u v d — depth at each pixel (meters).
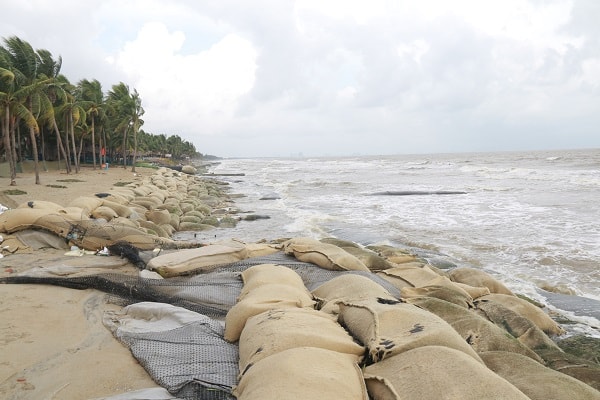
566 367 5.19
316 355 3.79
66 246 10.26
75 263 9.09
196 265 8.31
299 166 101.88
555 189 30.97
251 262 8.47
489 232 16.70
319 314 5.09
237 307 5.50
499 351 4.90
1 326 5.91
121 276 7.74
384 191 33.66
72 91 36.78
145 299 6.99
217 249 8.97
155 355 5.04
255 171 79.62
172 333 5.54
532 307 7.35
